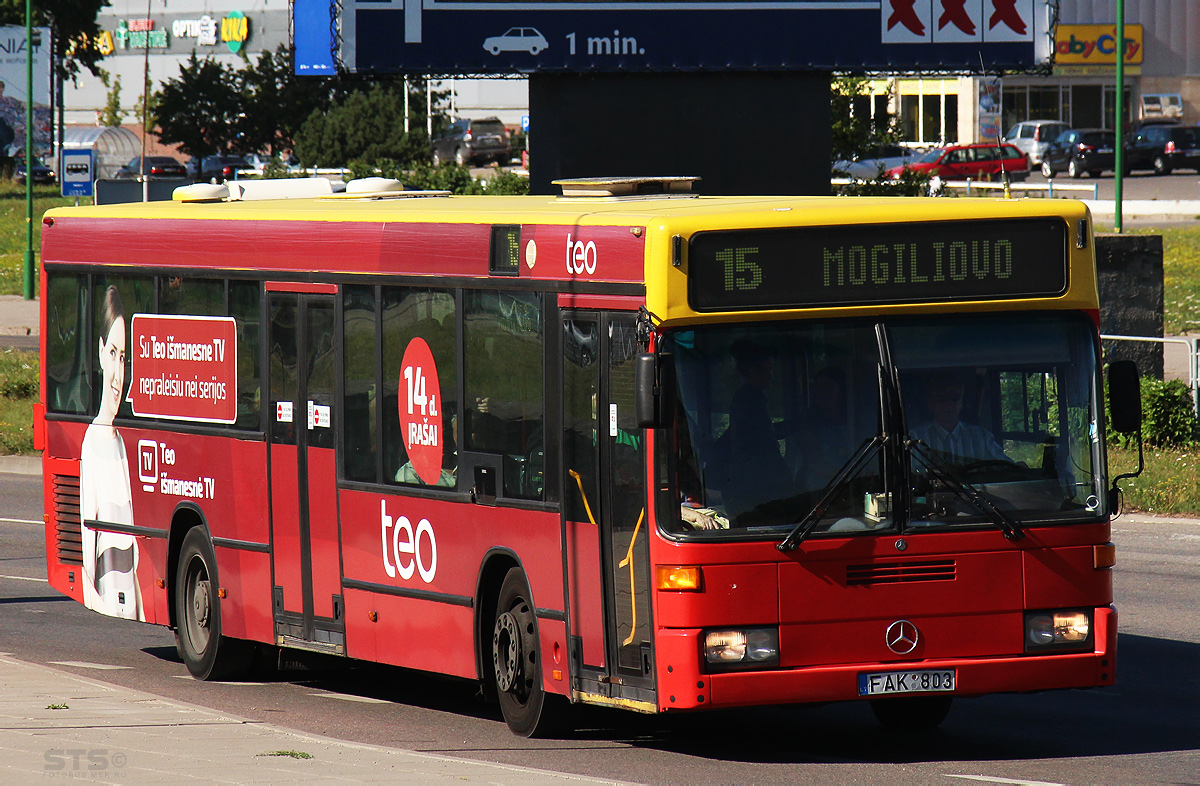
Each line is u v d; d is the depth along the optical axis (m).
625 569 30.09
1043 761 30.53
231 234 41.03
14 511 71.56
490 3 87.56
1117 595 48.38
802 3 88.38
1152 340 73.62
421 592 35.59
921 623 29.39
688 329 29.23
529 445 32.62
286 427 39.31
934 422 29.88
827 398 29.56
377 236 36.59
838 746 32.59
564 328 31.64
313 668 42.62
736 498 29.05
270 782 25.23
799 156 90.38
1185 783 28.33
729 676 28.62
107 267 45.41
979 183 196.75
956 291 30.23
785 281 29.56
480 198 40.88
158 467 43.75
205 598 42.31
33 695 34.69
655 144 89.69
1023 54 88.88
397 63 87.31
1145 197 192.25
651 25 88.12
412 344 35.66
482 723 35.81
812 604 29.02
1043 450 30.34
